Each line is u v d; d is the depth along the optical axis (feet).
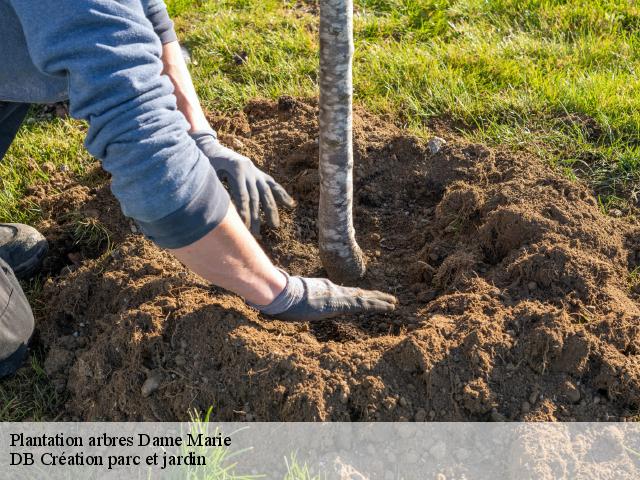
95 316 9.27
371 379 7.55
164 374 7.98
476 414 7.57
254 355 7.79
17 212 10.93
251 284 7.03
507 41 13.89
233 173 7.78
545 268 8.48
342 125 8.00
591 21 14.39
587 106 11.85
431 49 13.82
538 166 10.50
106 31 5.01
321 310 7.97
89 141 5.36
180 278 8.96
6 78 6.42
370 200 10.80
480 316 8.06
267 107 12.38
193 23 15.31
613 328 8.02
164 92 5.44
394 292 9.48
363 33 14.65
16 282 8.73
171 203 5.51
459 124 12.17
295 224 10.32
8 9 5.67
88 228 10.30
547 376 7.77
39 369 8.95
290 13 15.55
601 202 10.37
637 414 7.59
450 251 9.66
